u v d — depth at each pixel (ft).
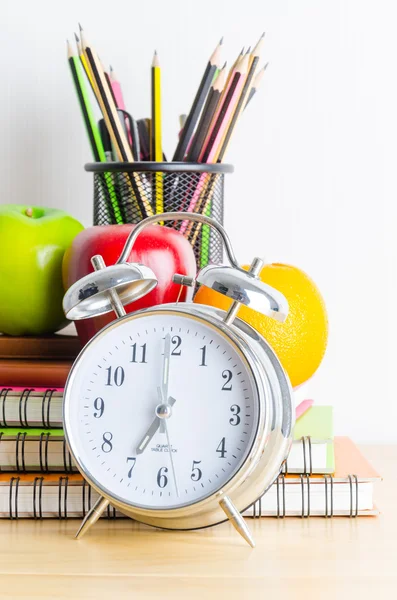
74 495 2.34
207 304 2.46
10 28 3.47
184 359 2.19
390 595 1.89
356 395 3.50
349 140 3.45
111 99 2.84
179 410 2.17
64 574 2.00
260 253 3.48
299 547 2.16
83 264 2.51
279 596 1.89
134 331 2.22
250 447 2.09
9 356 2.76
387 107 3.45
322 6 3.43
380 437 3.51
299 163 3.46
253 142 3.46
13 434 2.40
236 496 2.16
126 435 2.19
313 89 3.45
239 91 2.84
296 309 2.44
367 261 3.48
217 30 3.45
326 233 3.47
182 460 2.15
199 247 2.94
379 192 3.46
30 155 3.50
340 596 1.89
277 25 3.44
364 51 3.43
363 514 2.39
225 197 3.47
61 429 2.44
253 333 2.30
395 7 3.43
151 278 2.16
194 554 2.12
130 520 2.38
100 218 3.01
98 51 3.46
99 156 2.98
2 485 2.35
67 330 3.18
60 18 3.46
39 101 3.48
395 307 3.48
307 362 2.49
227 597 1.88
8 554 2.11
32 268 2.71
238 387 2.15
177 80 3.45
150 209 2.87
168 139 3.46
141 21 3.45
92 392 2.22
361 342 3.50
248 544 2.18
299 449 2.37
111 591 1.91
